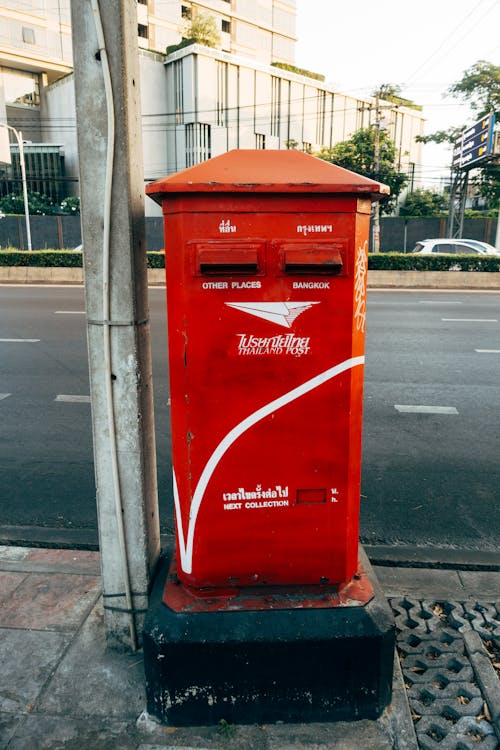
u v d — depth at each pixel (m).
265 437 2.22
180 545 2.37
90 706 2.35
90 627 2.79
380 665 2.23
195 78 44.62
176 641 2.18
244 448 2.23
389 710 2.31
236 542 2.31
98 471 2.45
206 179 2.01
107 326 2.29
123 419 2.39
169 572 2.53
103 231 2.22
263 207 2.04
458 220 35.25
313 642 2.19
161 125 47.09
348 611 2.26
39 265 21.95
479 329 11.73
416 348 9.86
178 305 2.13
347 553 2.34
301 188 1.99
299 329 2.14
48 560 3.43
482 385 7.55
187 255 2.06
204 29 50.41
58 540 3.77
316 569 2.35
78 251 22.11
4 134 11.59
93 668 2.54
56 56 52.97
